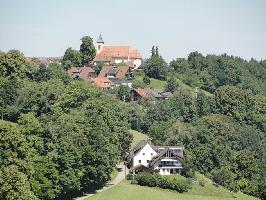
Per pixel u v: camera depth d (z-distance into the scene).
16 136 199.38
